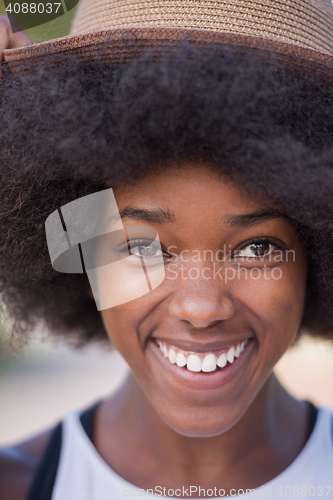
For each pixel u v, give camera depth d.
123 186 0.74
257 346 0.85
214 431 0.85
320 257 0.87
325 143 0.73
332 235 0.83
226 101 0.67
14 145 0.79
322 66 0.71
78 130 0.73
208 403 0.85
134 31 0.67
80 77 0.73
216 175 0.71
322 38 0.81
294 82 0.70
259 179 0.71
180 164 0.71
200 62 0.67
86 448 1.13
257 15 0.74
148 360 0.88
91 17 0.80
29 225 0.87
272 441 1.05
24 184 0.83
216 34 0.66
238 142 0.69
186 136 0.69
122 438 1.10
